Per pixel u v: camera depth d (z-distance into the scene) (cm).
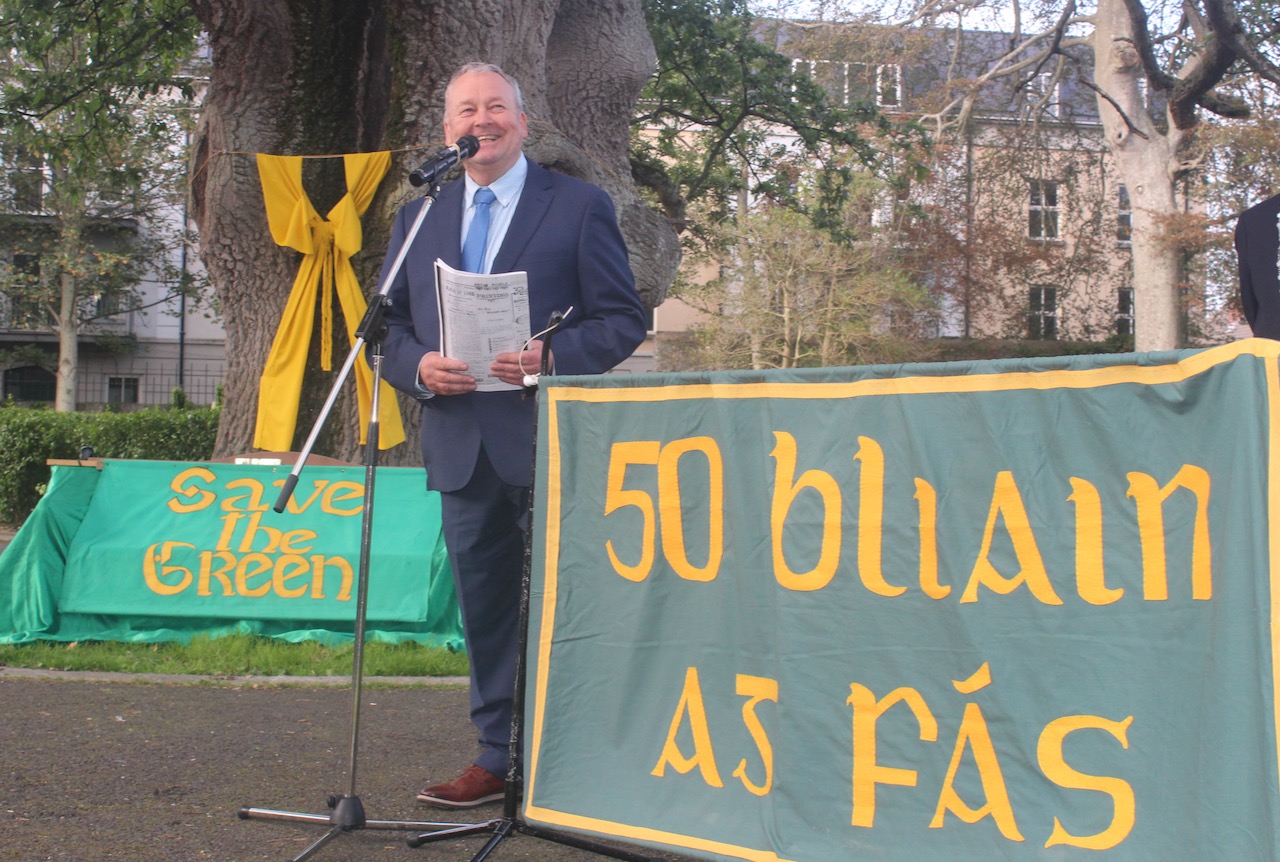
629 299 357
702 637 274
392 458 790
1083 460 228
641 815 275
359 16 829
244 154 805
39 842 314
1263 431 205
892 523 248
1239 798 201
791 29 2186
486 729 359
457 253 355
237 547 604
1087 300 3216
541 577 295
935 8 2183
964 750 236
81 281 3014
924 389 246
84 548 601
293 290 789
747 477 269
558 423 297
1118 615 222
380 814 346
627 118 937
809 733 254
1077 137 2489
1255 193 2120
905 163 1927
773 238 2814
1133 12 1717
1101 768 221
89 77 1185
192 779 376
